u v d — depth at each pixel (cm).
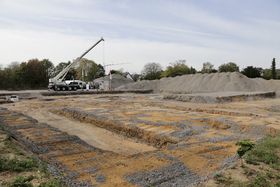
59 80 4459
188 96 2830
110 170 930
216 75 4706
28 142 1235
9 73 5634
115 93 4150
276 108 2206
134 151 1216
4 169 793
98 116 1861
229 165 877
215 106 2334
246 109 2141
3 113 2014
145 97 3341
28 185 693
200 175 864
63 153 1120
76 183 804
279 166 781
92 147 1227
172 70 6806
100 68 7375
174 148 1172
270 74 6512
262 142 1037
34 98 3197
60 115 2117
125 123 1638
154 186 796
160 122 1641
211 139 1295
